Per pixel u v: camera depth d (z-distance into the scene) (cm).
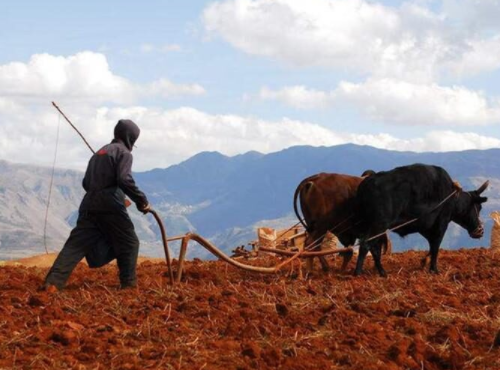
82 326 912
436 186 1534
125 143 1219
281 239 2056
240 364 776
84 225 1199
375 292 1215
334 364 794
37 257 2092
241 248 2027
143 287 1225
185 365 765
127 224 1204
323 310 1073
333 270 1603
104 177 1189
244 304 1084
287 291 1219
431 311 1053
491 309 1088
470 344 888
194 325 951
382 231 1488
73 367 744
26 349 802
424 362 798
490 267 1647
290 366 764
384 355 830
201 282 1309
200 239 1298
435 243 1576
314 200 1543
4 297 1088
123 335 879
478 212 1656
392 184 1492
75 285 1266
